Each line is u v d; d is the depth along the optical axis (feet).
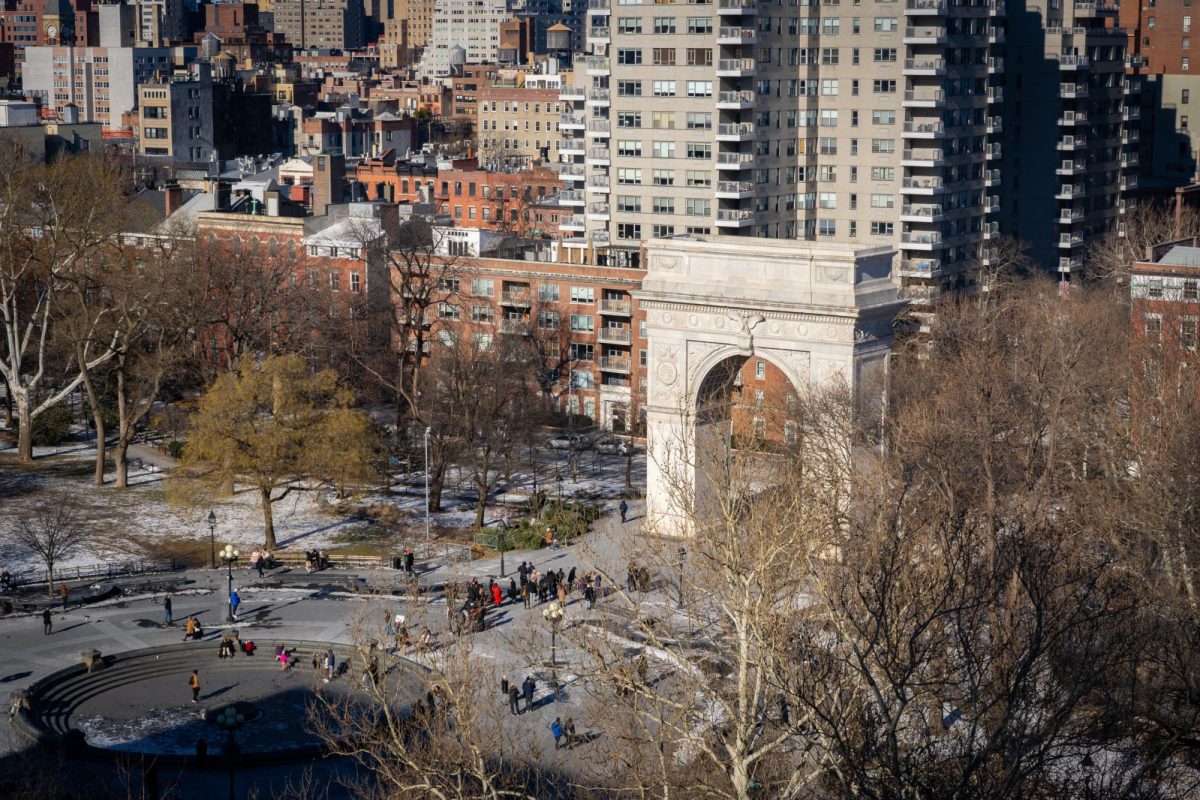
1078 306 613.52
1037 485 449.89
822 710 249.96
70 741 425.69
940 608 254.27
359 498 631.15
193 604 544.62
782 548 287.28
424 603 510.17
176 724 451.94
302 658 497.87
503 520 627.46
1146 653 278.05
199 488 603.67
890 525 305.12
